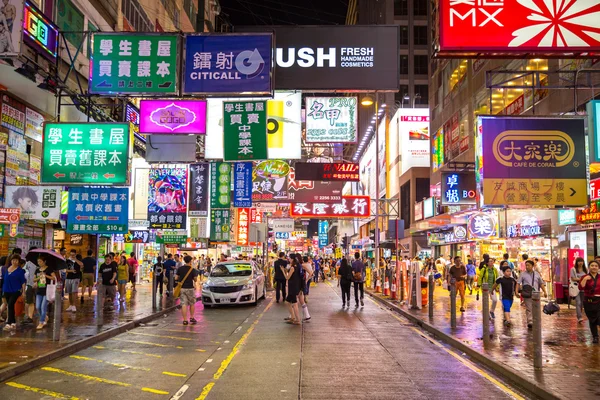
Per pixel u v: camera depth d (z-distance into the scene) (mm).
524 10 12922
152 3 33875
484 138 14578
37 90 18312
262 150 20438
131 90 15039
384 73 15508
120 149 16219
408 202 54906
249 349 11609
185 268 16234
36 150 20562
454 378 8930
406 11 78500
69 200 17938
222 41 15141
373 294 28891
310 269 17375
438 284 34375
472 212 28719
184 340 12922
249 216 45938
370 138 74438
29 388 8117
